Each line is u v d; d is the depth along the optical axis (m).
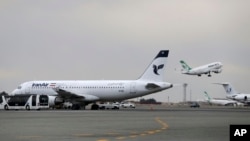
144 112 87.12
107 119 56.22
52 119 55.94
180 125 43.84
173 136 31.34
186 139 29.08
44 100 106.00
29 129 38.22
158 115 70.50
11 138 29.83
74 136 31.34
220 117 63.03
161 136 31.34
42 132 34.88
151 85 101.62
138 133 33.94
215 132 34.97
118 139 29.08
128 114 74.44
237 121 51.62
